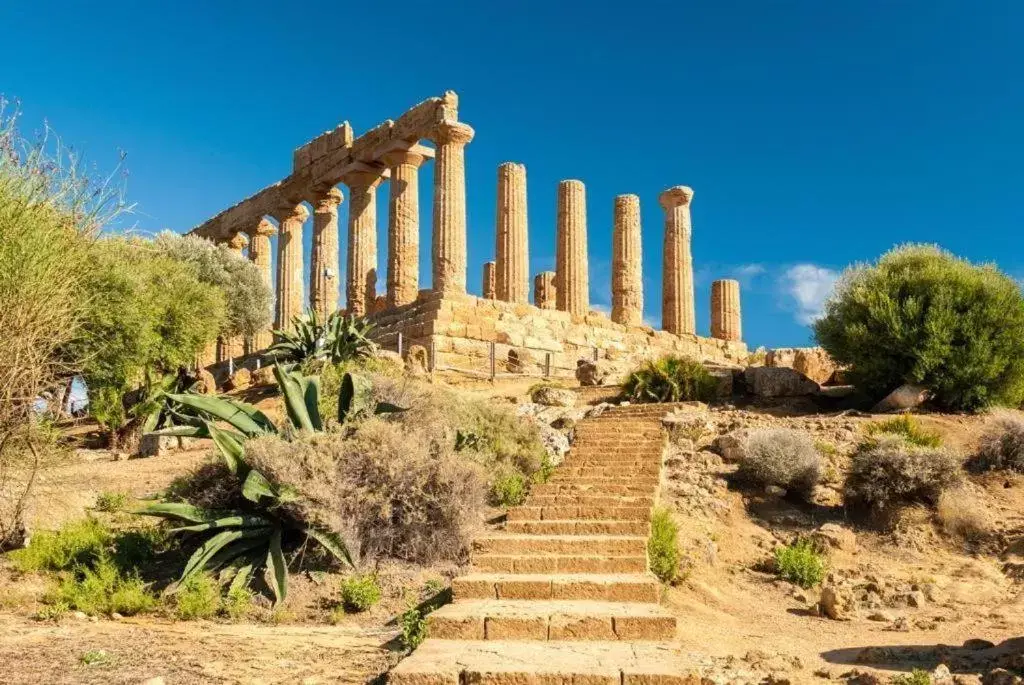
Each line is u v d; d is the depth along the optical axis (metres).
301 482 10.66
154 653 7.35
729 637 8.89
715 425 17.12
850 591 11.36
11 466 10.66
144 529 12.13
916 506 13.52
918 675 6.39
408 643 7.88
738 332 39.44
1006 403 17.86
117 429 22.45
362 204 36.16
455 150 32.03
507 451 14.48
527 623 7.72
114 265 19.20
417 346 26.84
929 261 19.48
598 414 18.89
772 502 14.18
